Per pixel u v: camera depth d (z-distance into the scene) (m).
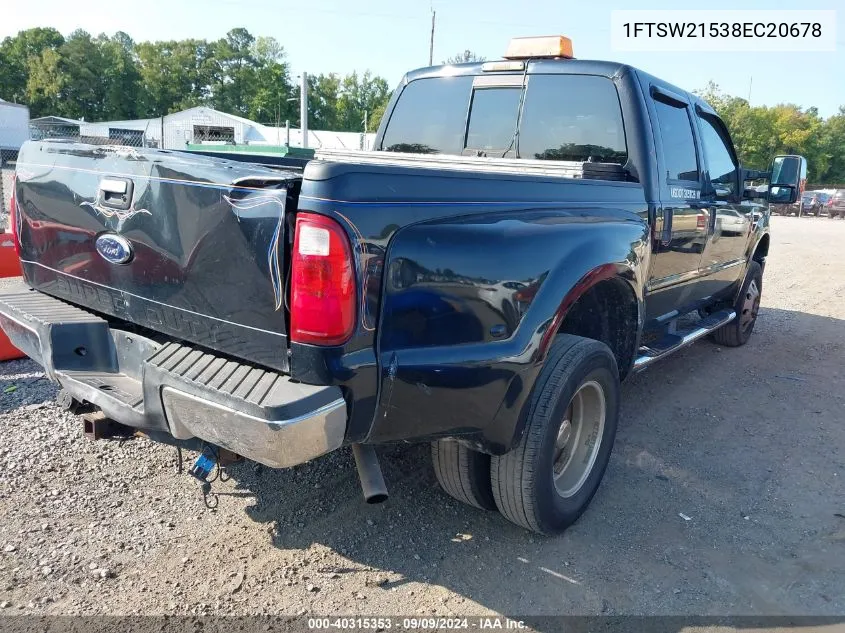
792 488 3.90
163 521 3.25
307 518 3.34
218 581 2.85
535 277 2.81
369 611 2.72
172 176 2.49
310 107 106.88
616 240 3.29
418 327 2.46
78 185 2.91
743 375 6.03
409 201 2.39
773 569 3.11
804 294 10.53
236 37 111.50
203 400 2.29
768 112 71.19
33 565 2.88
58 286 3.23
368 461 2.63
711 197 5.00
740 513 3.59
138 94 106.69
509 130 4.50
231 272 2.38
